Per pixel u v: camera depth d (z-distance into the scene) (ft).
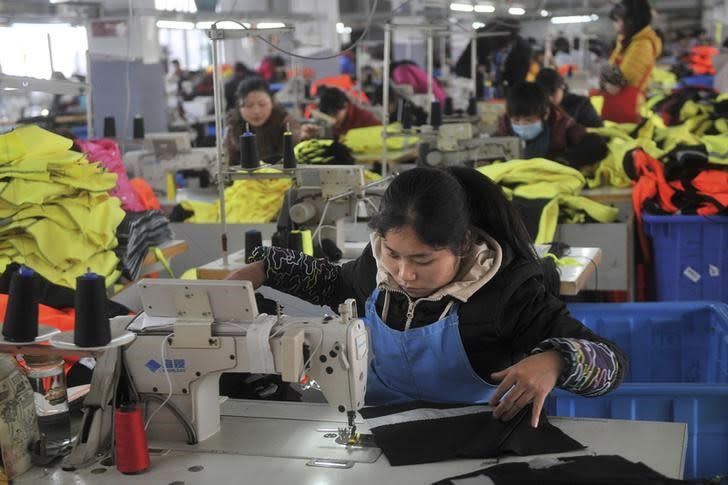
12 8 16.57
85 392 7.30
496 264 6.80
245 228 16.21
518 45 30.45
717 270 15.34
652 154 17.08
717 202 15.23
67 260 10.96
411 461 6.10
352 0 38.06
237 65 37.81
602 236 15.23
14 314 5.95
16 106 32.86
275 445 6.49
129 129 25.50
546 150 17.74
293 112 30.01
